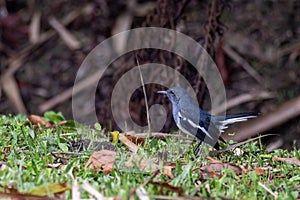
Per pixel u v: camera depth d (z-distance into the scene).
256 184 7.25
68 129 10.24
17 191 6.51
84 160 8.24
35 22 19.16
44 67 18.94
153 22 14.38
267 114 15.68
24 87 18.67
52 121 11.63
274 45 18.45
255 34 18.50
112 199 6.25
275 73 18.14
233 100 17.45
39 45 19.08
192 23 16.17
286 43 18.50
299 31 18.59
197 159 8.40
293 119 16.27
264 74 18.09
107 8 18.00
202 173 7.77
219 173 7.85
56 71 18.81
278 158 8.71
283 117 15.55
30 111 18.47
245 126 15.34
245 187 7.17
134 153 8.54
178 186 6.87
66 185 6.55
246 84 17.86
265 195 7.11
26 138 9.02
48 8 19.36
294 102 15.71
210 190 7.11
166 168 7.59
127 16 17.92
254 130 15.30
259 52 18.31
